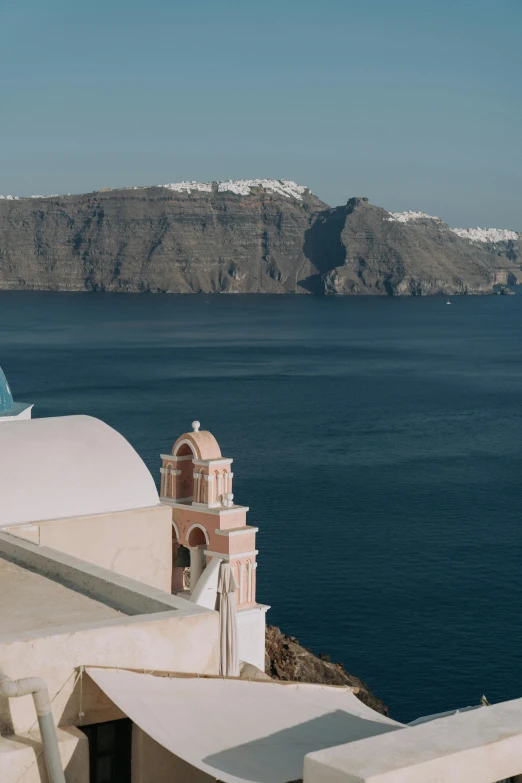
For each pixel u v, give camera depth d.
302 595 70.50
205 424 146.75
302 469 114.88
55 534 23.38
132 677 14.05
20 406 43.50
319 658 53.75
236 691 14.66
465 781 10.91
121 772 14.28
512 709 12.02
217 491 30.73
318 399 178.25
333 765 10.52
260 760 12.53
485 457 125.19
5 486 24.06
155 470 114.44
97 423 27.14
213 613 15.21
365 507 97.12
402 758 10.70
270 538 85.00
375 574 75.44
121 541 24.27
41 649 13.73
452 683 56.59
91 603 16.77
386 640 62.56
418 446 132.38
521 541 85.88
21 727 13.43
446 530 89.12
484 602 69.69
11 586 17.70
